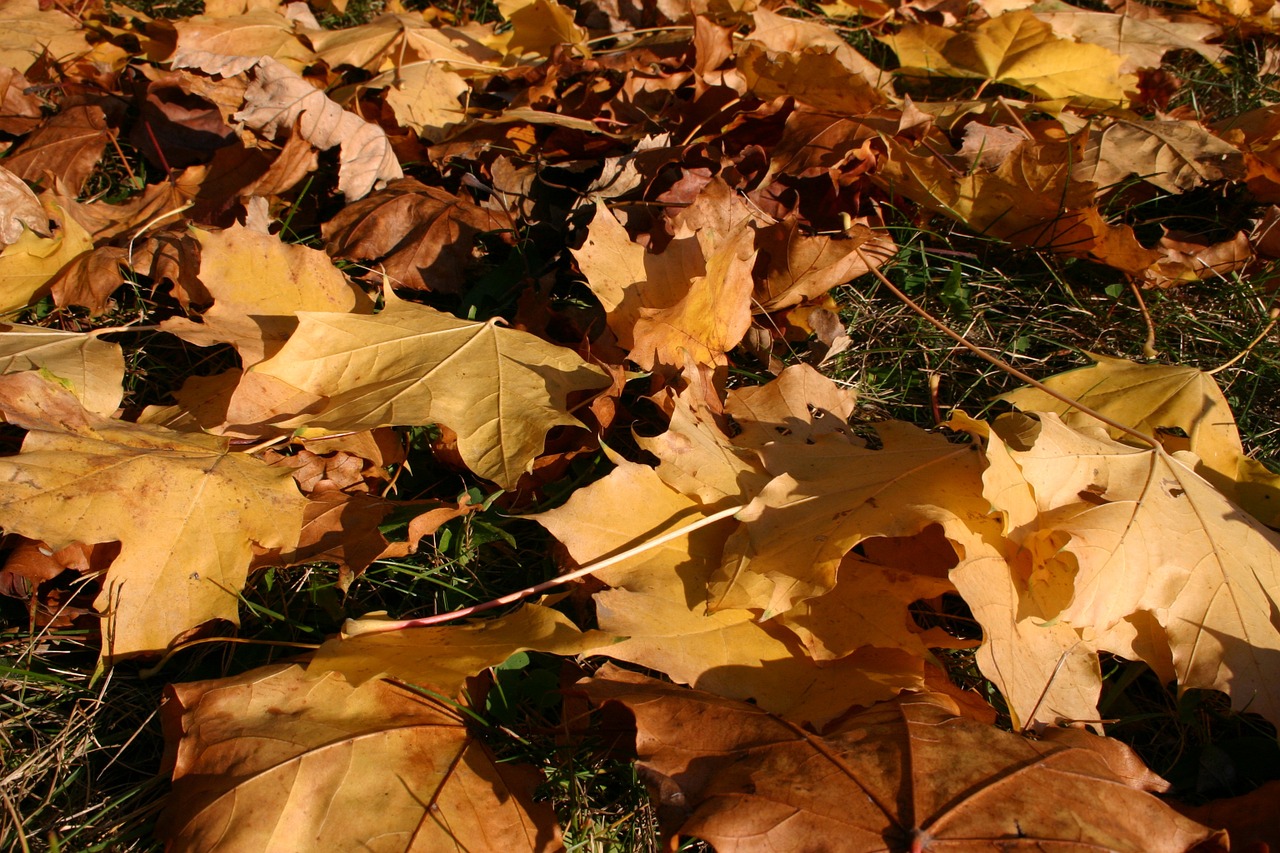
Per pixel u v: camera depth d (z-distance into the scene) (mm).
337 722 460
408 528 517
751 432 541
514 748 477
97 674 476
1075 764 441
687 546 503
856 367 612
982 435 511
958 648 488
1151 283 641
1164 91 805
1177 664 484
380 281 609
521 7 804
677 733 452
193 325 546
